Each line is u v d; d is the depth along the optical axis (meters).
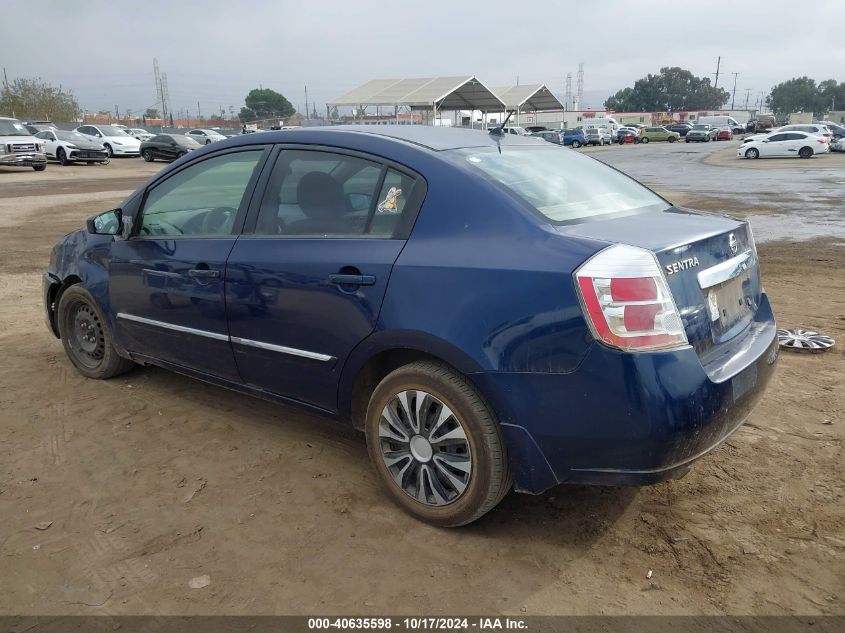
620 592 2.68
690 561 2.86
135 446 3.91
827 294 7.18
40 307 7.09
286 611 2.59
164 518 3.19
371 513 3.23
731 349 2.98
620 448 2.60
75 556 2.91
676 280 2.70
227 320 3.69
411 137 3.43
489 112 48.88
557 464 2.74
